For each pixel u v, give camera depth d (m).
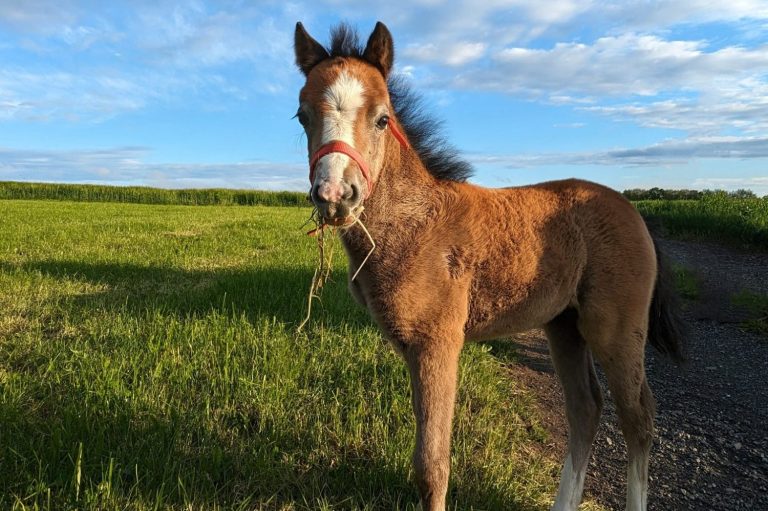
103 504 2.71
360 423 3.65
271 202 44.09
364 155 2.77
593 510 3.36
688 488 3.68
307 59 3.28
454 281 2.95
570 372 3.56
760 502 3.53
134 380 3.98
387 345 5.15
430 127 3.39
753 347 6.63
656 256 3.51
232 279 7.17
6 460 3.01
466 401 4.16
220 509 2.80
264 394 3.94
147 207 30.17
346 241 3.08
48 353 4.63
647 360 6.26
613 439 4.35
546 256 3.12
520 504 3.22
